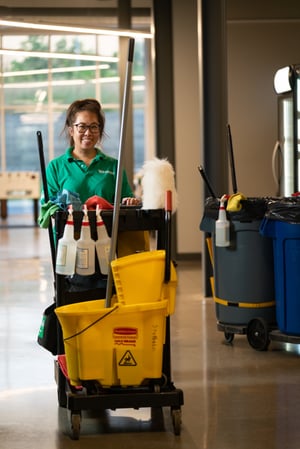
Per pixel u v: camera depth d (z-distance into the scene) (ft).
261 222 18.52
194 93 37.11
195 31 36.88
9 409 13.99
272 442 12.01
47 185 13.79
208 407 13.89
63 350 13.80
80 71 72.95
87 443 12.09
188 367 16.94
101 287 13.35
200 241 37.91
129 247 13.65
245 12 35.47
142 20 46.16
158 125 37.11
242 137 36.06
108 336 12.37
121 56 38.24
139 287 12.33
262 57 35.81
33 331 21.12
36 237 51.78
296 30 35.70
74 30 33.81
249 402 14.20
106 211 12.86
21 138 74.74
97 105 14.51
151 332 12.39
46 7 42.42
